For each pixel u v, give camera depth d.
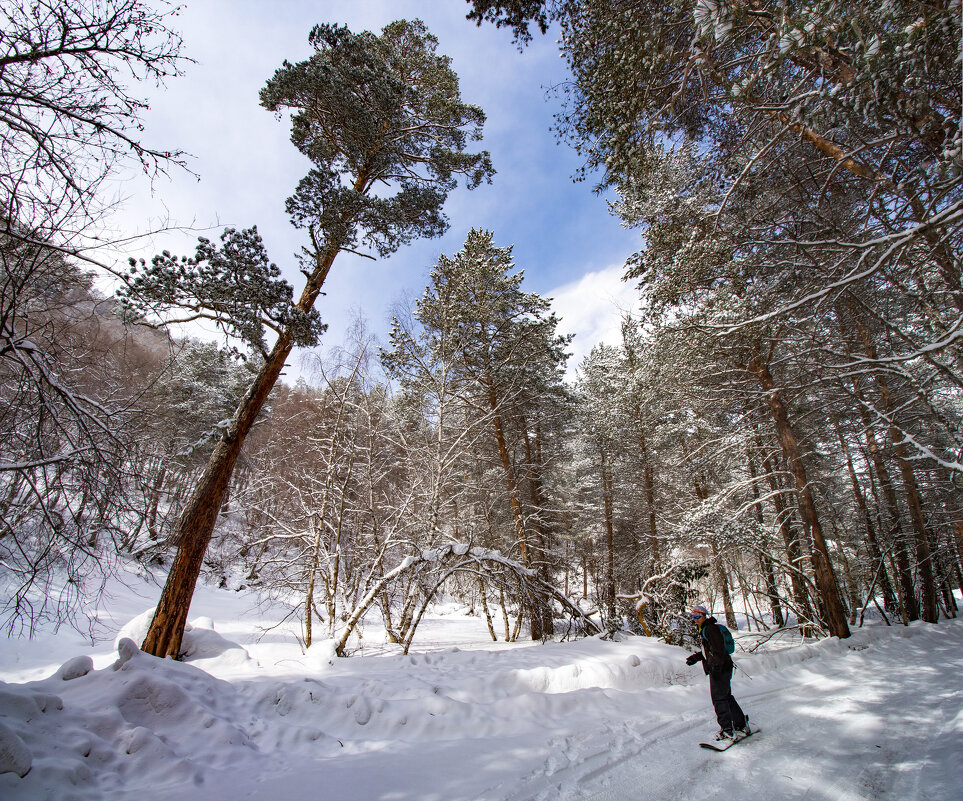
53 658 9.25
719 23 3.54
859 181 5.75
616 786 4.29
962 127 3.35
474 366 16.81
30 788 3.45
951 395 10.06
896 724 5.72
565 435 20.83
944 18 3.14
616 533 20.45
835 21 3.36
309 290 9.94
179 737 4.82
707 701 7.09
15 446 5.20
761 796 4.01
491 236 17.70
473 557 11.41
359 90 10.65
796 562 14.02
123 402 6.37
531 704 6.36
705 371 13.03
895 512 15.70
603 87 5.83
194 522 8.12
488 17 5.90
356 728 5.75
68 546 5.31
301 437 14.46
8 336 4.53
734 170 6.53
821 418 14.87
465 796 4.11
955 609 18.75
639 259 10.09
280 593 12.95
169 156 4.93
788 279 6.64
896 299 6.25
